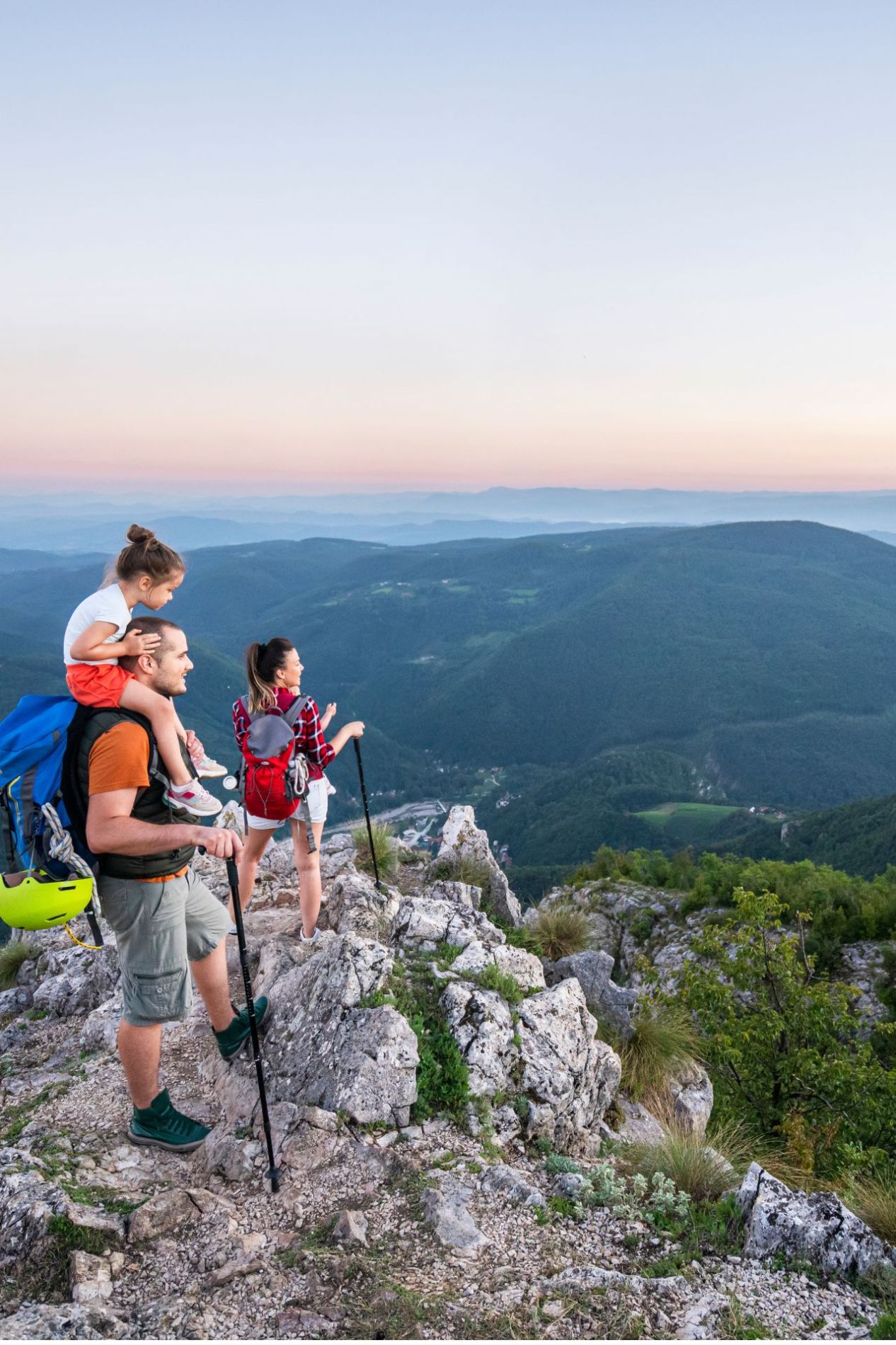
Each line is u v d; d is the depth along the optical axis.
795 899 28.50
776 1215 4.40
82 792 3.76
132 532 4.02
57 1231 3.79
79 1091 5.45
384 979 5.93
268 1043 5.54
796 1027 13.95
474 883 10.96
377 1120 4.96
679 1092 8.12
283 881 9.38
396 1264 3.81
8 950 9.17
